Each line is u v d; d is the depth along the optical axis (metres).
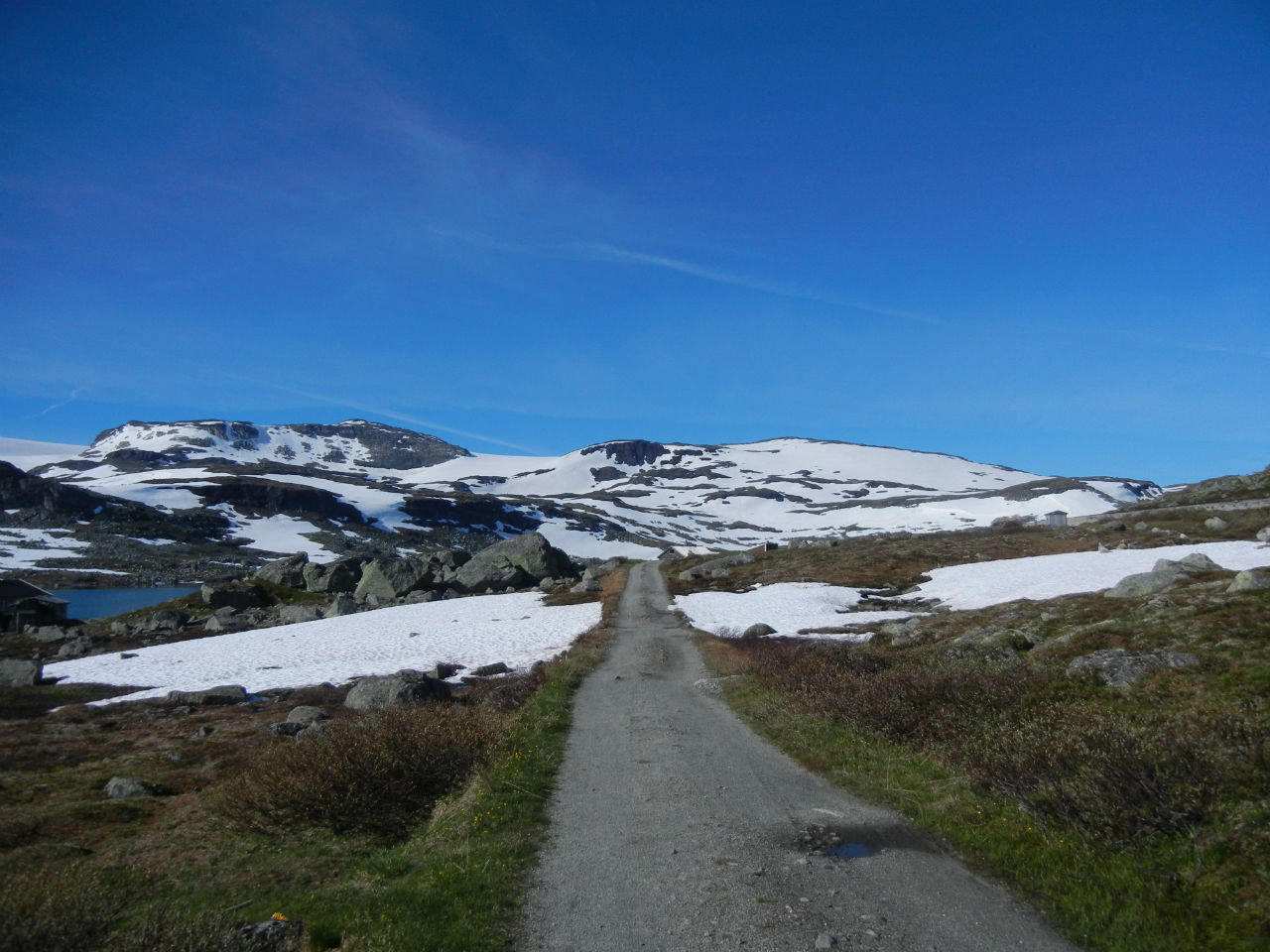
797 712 18.92
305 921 8.66
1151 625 18.83
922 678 17.62
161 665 42.88
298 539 178.12
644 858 9.91
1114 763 9.52
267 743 23.19
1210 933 6.85
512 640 45.28
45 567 133.38
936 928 7.55
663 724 19.39
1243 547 45.56
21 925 7.57
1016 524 82.12
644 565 98.19
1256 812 8.16
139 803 17.28
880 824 10.88
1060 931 7.44
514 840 10.60
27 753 23.77
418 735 15.38
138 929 7.95
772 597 54.44
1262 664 13.62
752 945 7.32
